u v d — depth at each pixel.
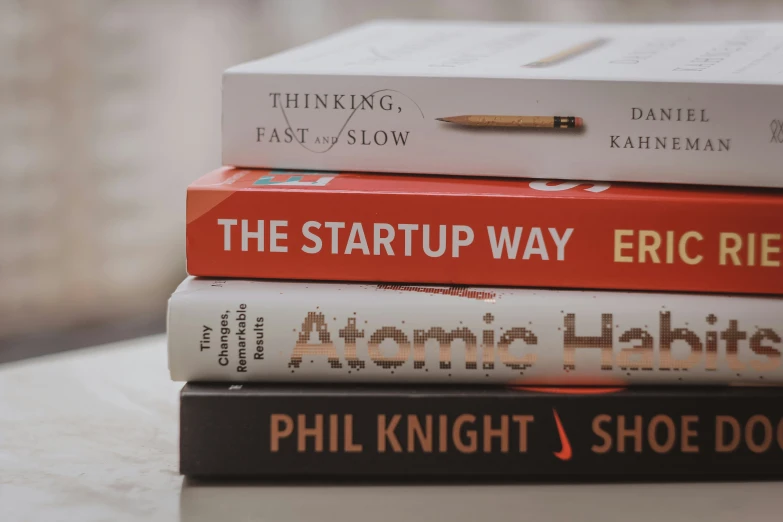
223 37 1.80
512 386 0.44
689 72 0.46
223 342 0.43
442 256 0.44
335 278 0.45
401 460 0.43
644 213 0.44
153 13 1.73
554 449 0.43
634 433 0.43
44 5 1.60
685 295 0.44
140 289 1.82
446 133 0.47
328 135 0.48
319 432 0.43
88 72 1.67
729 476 0.44
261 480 0.44
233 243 0.45
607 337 0.43
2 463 0.47
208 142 1.83
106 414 0.55
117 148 1.73
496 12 1.79
